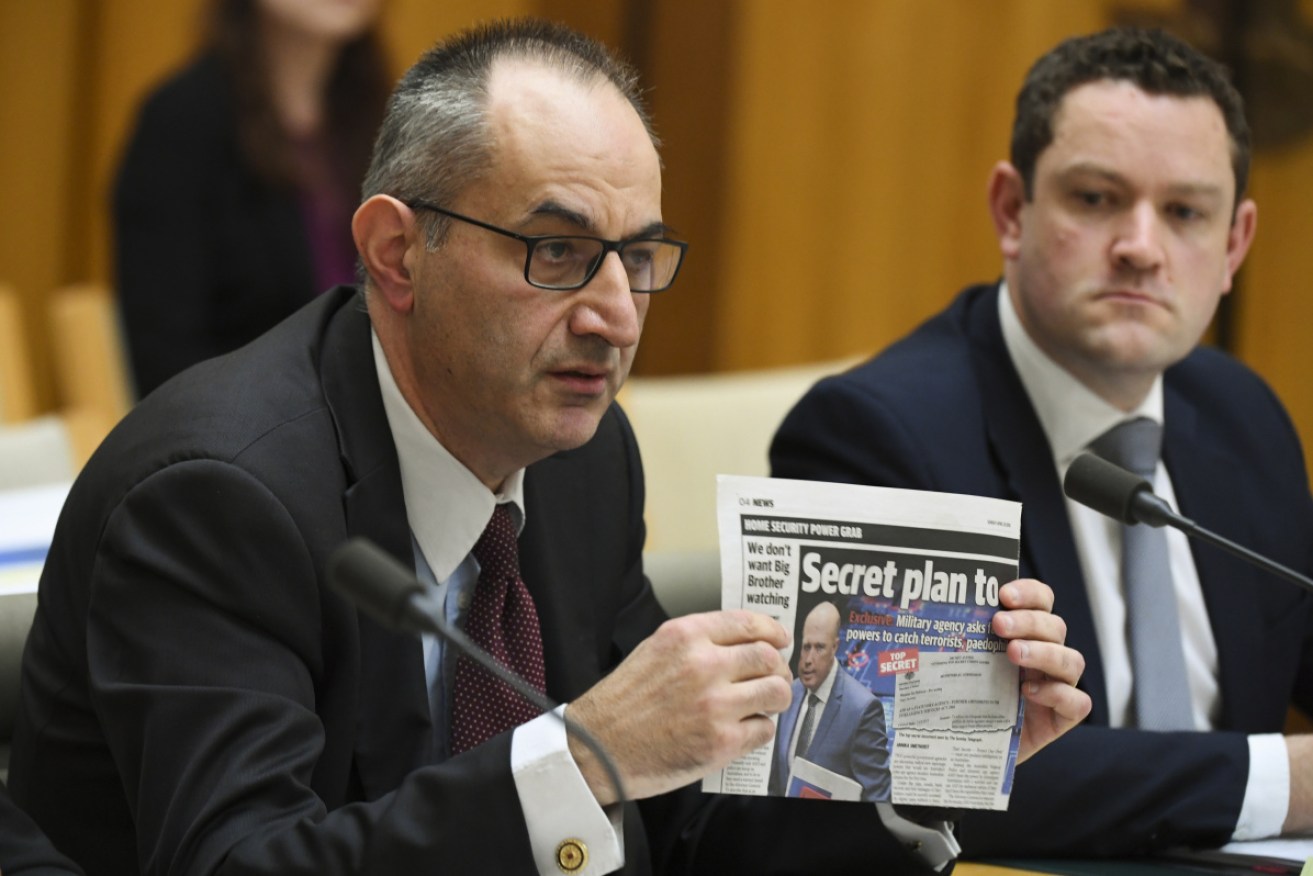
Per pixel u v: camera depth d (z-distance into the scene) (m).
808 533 5.12
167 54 17.77
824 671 5.11
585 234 5.18
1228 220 7.27
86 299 12.38
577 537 6.21
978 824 6.06
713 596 7.16
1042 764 6.16
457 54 5.42
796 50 18.22
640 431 10.30
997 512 5.29
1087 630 7.05
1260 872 5.89
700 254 18.27
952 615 5.21
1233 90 7.32
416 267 5.34
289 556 5.06
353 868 4.57
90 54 17.86
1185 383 8.08
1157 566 7.25
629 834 5.75
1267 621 7.64
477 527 5.62
